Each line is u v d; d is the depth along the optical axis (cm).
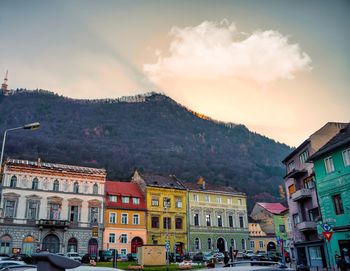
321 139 4053
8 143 10444
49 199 5681
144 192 6675
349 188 3114
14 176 5541
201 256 5566
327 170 3441
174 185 7062
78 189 5984
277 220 8038
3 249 5184
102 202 6106
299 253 4234
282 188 13650
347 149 3172
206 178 12156
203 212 7169
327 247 3428
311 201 4003
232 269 575
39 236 5450
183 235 6781
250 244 7594
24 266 988
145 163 12262
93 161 11419
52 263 330
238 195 7750
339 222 3212
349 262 3033
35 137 11906
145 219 6412
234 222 7500
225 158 16725
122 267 3675
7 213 5359
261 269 567
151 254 4006
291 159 4703
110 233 6016
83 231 5803
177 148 17250
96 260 5050
